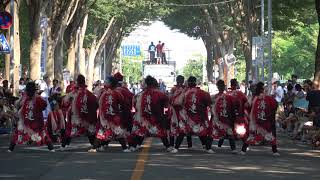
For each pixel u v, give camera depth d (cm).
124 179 1277
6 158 1645
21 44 5228
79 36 5409
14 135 1792
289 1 4131
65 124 1903
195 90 1816
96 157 1670
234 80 1848
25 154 1747
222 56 5912
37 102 1773
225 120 1827
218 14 5697
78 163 1535
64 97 1861
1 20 2559
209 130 1834
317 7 2725
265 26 4459
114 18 6144
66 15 3869
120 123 1797
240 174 1367
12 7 3005
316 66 2756
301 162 1616
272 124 1783
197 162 1575
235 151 1836
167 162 1565
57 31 3834
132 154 1753
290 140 2427
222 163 1565
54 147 1973
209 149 1841
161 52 5962
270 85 3588
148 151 1852
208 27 6291
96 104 1852
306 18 4750
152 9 6206
